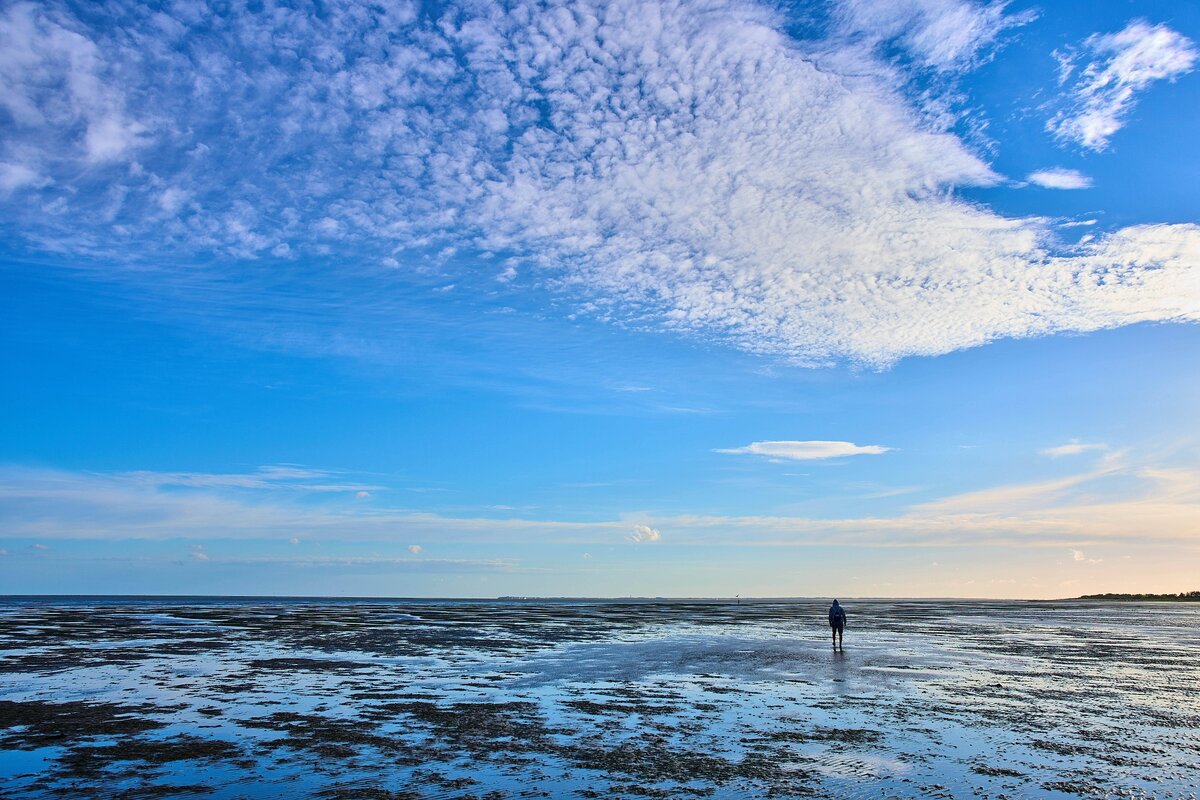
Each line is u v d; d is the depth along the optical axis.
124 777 13.02
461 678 25.33
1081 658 32.81
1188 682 25.14
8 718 17.83
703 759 14.44
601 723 17.78
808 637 44.62
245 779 12.94
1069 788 12.67
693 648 36.81
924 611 98.62
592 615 79.19
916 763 14.20
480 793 12.27
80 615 69.44
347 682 24.12
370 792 12.28
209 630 48.03
